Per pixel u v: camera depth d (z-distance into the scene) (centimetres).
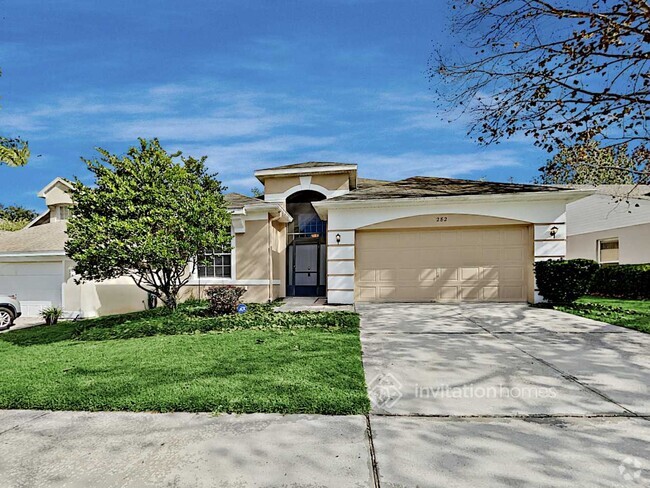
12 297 1027
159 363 492
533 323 736
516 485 226
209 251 1145
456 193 1041
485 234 1048
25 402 362
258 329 718
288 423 311
